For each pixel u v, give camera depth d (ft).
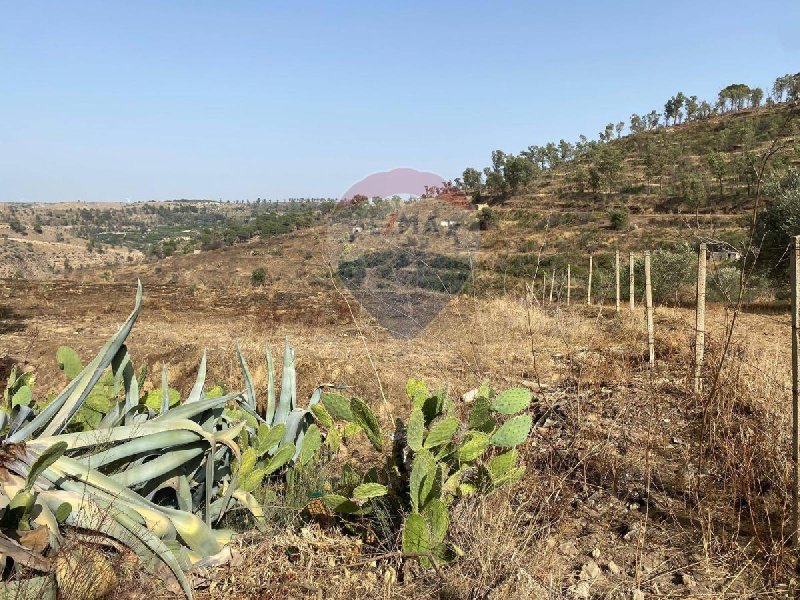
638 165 253.65
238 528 9.77
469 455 9.69
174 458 8.89
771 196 50.34
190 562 8.27
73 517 7.58
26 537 6.89
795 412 9.25
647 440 12.43
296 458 11.49
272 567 8.64
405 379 19.92
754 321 34.45
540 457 12.81
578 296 53.31
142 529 7.75
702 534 9.70
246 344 31.65
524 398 10.05
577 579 8.75
